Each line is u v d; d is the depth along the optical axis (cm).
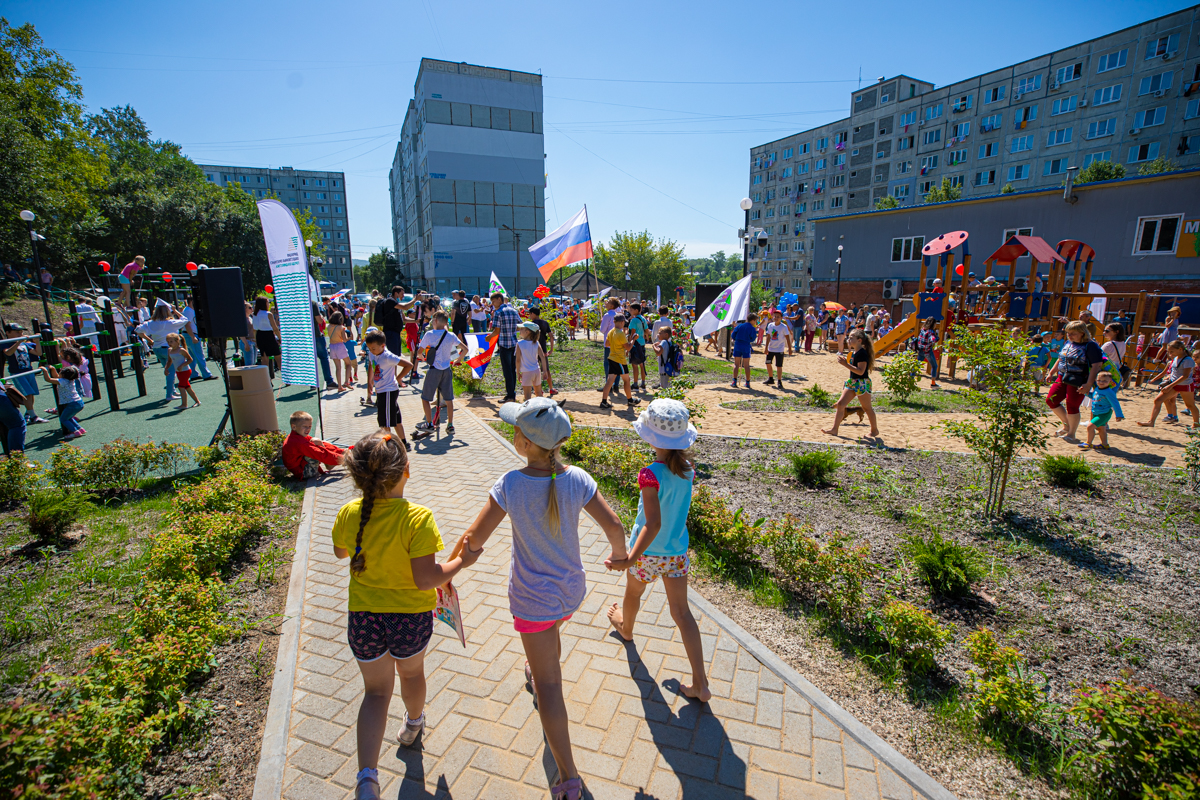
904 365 1122
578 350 1941
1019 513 542
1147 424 916
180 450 641
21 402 668
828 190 6781
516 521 230
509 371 1026
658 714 286
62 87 3441
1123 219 2238
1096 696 252
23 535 483
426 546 223
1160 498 577
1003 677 281
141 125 5784
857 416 995
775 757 259
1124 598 400
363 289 12294
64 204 2912
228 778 250
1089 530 506
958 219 2733
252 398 717
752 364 1789
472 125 6631
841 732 275
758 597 401
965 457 715
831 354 2169
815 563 385
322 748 264
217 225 4153
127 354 1307
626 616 335
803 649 345
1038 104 4800
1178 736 224
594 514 238
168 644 296
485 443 791
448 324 809
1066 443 811
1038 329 1509
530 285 7181
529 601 228
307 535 494
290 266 826
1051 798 242
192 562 387
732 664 324
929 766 260
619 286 6294
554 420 226
